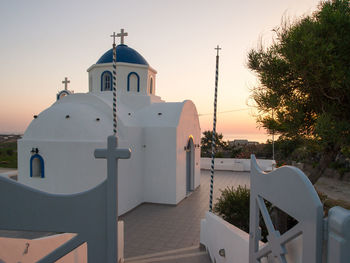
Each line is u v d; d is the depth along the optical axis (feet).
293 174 8.39
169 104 44.19
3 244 15.93
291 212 8.55
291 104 21.08
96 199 11.59
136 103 44.37
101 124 34.14
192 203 40.73
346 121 19.58
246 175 65.51
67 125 32.42
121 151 11.30
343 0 18.79
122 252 21.52
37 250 18.22
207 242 23.50
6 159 98.27
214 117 26.68
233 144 105.50
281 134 24.59
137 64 47.67
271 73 22.44
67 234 21.35
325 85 18.80
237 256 16.16
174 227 30.45
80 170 31.30
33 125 33.88
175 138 39.55
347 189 53.47
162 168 39.99
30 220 11.89
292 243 9.27
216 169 73.82
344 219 6.14
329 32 17.88
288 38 19.43
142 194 40.32
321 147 22.52
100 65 46.93
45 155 31.55
